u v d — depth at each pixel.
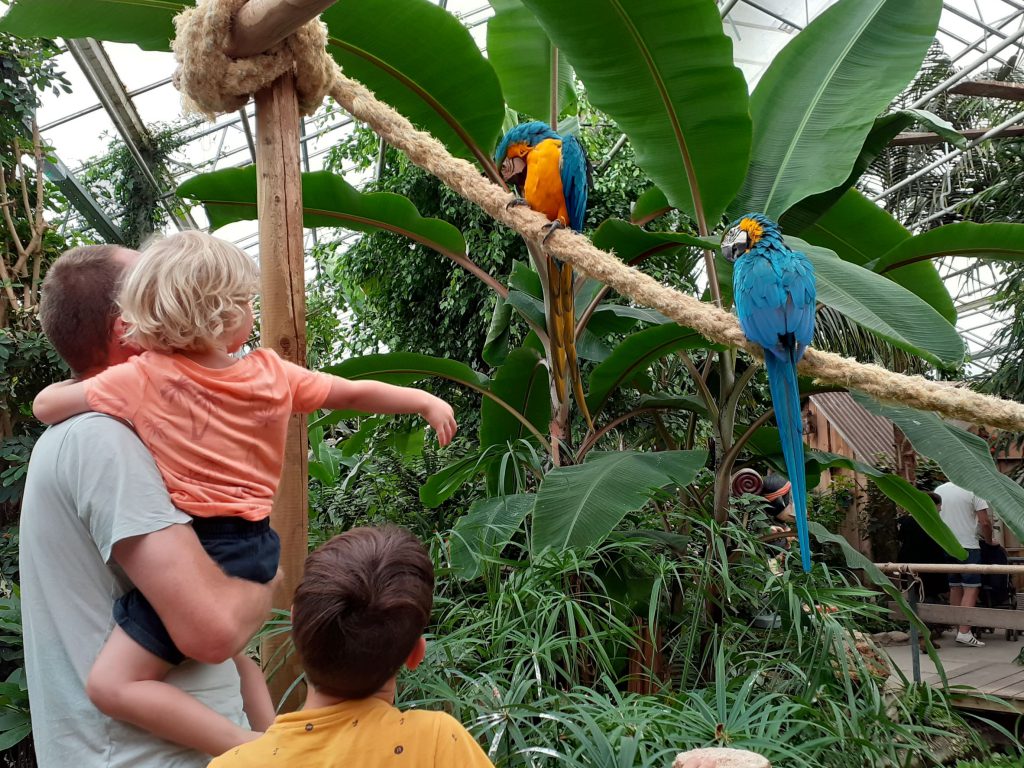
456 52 3.87
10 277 7.55
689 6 3.55
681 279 8.09
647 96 3.92
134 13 3.38
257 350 1.62
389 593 1.26
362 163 11.17
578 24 3.67
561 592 3.05
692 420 5.29
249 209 4.49
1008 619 5.79
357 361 4.67
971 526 7.73
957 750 3.84
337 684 1.27
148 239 1.53
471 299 9.31
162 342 1.43
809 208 4.58
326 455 8.09
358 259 10.32
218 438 1.44
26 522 1.42
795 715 2.95
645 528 4.48
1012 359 8.10
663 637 3.81
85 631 1.36
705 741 2.36
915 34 4.38
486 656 2.83
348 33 3.75
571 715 2.24
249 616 1.41
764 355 2.91
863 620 5.90
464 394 9.23
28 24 3.37
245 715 1.57
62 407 1.43
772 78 4.65
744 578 3.74
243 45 2.30
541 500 3.55
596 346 5.42
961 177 10.06
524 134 3.96
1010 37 8.75
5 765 4.34
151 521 1.32
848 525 10.66
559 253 3.06
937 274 4.84
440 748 1.26
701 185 4.20
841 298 3.35
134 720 1.30
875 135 4.62
